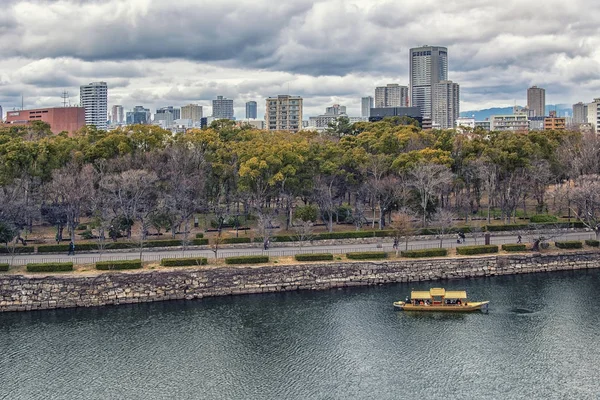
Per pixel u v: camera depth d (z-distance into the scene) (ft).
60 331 415.03
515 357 373.20
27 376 352.69
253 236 574.56
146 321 432.66
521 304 459.32
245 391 337.72
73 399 329.11
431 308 449.48
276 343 396.16
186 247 539.70
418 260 517.55
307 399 328.90
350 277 505.25
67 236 581.94
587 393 330.54
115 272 468.34
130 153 631.15
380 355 378.12
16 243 518.37
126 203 559.79
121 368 363.56
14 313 449.06
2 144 591.37
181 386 343.05
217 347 390.83
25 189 556.92
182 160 610.24
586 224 592.60
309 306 459.73
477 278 525.34
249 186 588.91
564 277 527.40
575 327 414.41
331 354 379.96
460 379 347.15
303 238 558.56
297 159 593.01
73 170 569.64
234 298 480.23
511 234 601.62
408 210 574.97
